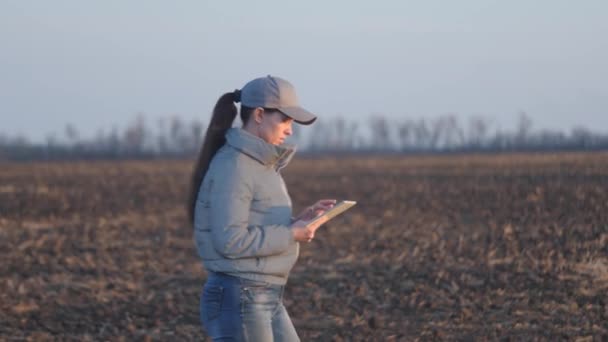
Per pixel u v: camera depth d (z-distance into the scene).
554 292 20.00
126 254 28.20
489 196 48.47
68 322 18.14
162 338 16.73
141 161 145.62
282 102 9.03
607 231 29.83
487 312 18.33
